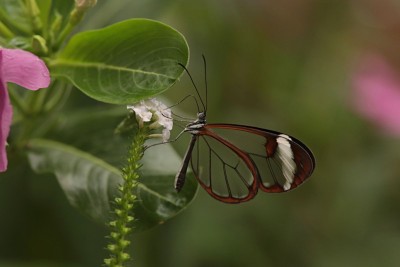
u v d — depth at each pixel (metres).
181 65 0.60
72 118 0.64
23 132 0.64
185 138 0.70
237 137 0.72
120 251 0.58
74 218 0.71
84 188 0.63
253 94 0.81
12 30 0.63
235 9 0.80
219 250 0.76
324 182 0.79
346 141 0.80
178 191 0.61
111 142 0.64
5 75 0.59
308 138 0.80
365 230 0.79
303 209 0.79
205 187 0.62
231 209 0.76
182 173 0.61
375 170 0.79
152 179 0.62
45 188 0.71
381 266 0.77
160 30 0.60
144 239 0.72
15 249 0.71
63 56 0.61
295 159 0.61
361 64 0.82
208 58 0.79
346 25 0.83
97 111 0.65
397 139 0.80
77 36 0.61
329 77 0.83
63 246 0.71
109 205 0.62
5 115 0.58
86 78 0.61
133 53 0.60
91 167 0.63
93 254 0.71
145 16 0.67
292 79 0.81
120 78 0.60
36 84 0.59
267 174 0.67
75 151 0.64
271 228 0.77
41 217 0.71
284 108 0.80
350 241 0.79
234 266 0.76
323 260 0.77
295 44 0.82
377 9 0.83
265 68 0.81
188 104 0.78
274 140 0.61
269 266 0.77
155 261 0.72
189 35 0.79
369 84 0.80
